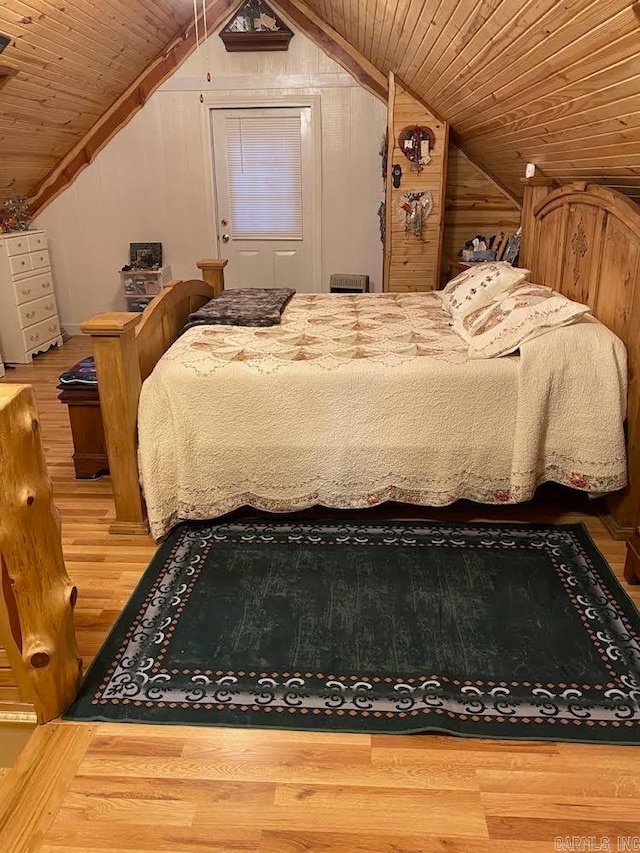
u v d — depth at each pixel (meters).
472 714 1.72
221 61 5.16
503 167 4.39
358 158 5.32
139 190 5.53
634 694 1.79
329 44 5.03
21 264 4.89
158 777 1.55
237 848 1.39
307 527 2.62
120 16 4.09
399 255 4.84
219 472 2.54
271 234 5.61
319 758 1.60
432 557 2.42
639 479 2.45
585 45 1.83
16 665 1.64
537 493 2.89
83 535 2.61
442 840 1.40
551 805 1.48
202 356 2.61
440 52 3.12
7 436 1.49
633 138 2.16
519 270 3.13
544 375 2.46
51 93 4.30
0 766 1.64
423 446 2.53
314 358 2.59
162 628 2.05
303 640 2.00
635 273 2.40
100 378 2.40
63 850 1.38
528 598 2.19
